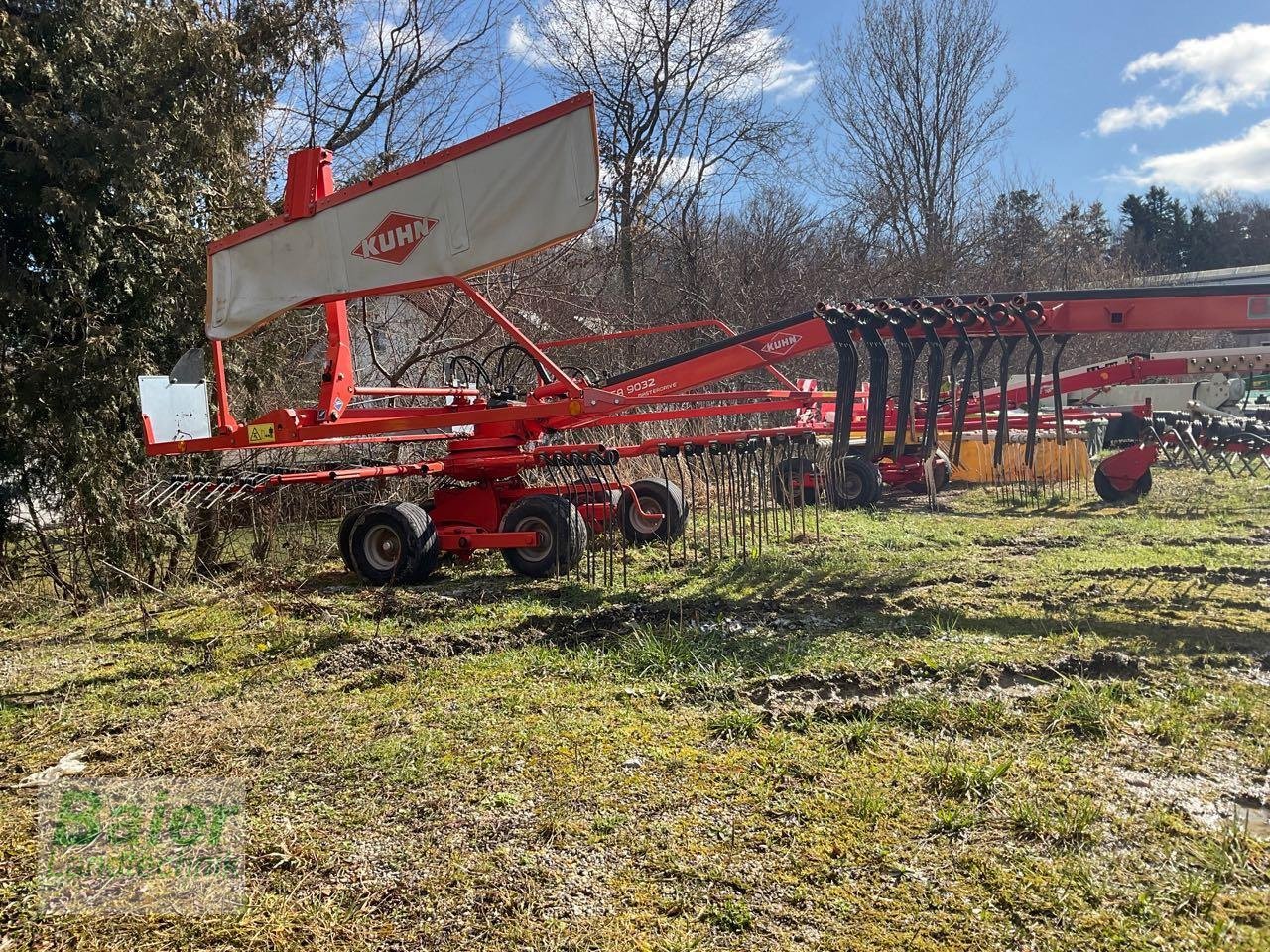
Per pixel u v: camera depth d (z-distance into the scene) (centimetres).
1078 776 340
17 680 527
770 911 265
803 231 2350
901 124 2880
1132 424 1142
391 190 626
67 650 593
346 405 742
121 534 835
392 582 750
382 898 281
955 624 544
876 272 2514
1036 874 278
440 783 356
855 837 303
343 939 262
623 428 1169
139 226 872
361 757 385
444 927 265
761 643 518
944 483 1230
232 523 972
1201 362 1152
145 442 771
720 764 363
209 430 812
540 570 747
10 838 330
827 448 1080
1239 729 378
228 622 643
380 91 1473
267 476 716
